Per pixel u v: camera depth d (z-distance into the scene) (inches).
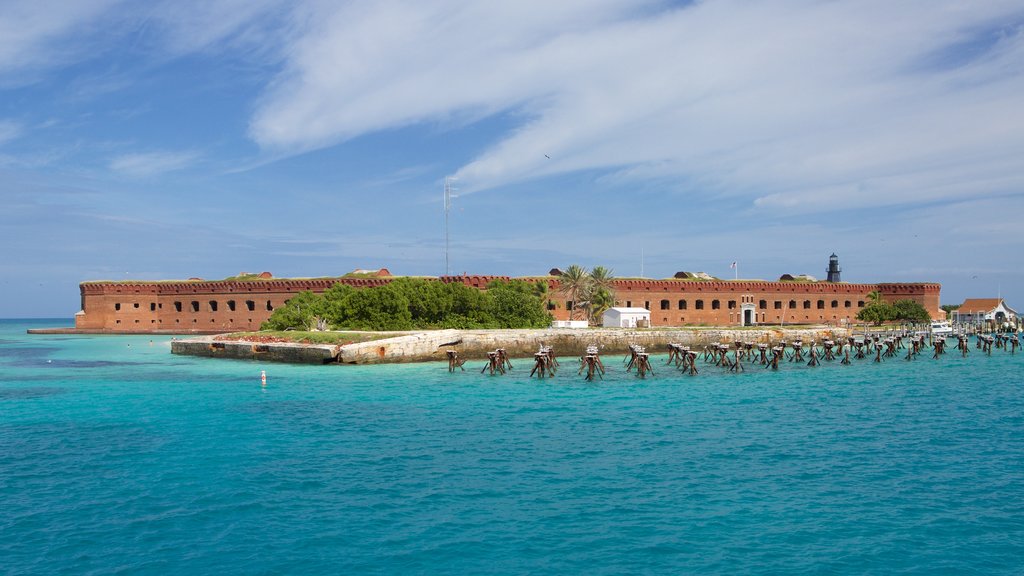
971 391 1793.8
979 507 794.2
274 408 1449.3
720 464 974.4
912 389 1833.2
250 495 834.2
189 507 792.9
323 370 2228.1
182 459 1001.5
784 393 1728.6
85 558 657.6
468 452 1042.7
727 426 1251.8
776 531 720.3
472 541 694.5
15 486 872.9
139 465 969.5
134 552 670.5
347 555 663.8
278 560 653.3
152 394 1668.3
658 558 655.8
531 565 642.2
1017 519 757.3
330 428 1227.2
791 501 813.2
